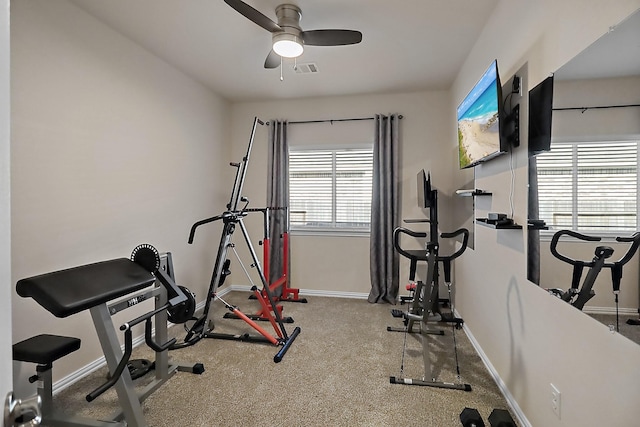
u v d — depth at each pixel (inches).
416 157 154.4
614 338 41.9
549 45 57.9
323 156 167.6
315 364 95.9
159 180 119.0
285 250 159.9
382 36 102.0
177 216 129.8
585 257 47.3
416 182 154.3
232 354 102.0
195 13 90.3
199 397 79.8
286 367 94.2
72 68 85.5
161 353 84.2
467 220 118.7
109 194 97.2
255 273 171.8
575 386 50.5
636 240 37.6
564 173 51.9
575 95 49.1
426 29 98.0
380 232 154.6
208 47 110.4
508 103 76.5
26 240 75.0
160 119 119.3
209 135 152.6
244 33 101.1
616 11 40.7
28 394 74.5
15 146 72.9
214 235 158.2
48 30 79.4
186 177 135.4
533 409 64.6
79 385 84.7
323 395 80.7
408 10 88.2
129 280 65.0
